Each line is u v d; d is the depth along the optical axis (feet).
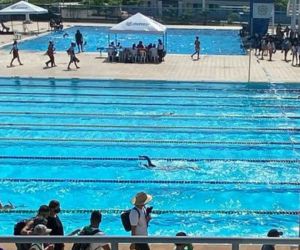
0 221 35.19
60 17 160.86
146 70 82.94
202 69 84.74
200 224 35.17
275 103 65.67
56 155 47.85
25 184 41.52
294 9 121.80
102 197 39.17
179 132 54.44
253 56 100.73
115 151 48.93
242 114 60.95
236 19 171.94
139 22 90.89
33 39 125.29
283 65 89.30
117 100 66.44
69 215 36.14
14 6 118.32
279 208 37.60
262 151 49.32
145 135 53.42
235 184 41.63
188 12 179.73
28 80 75.41
